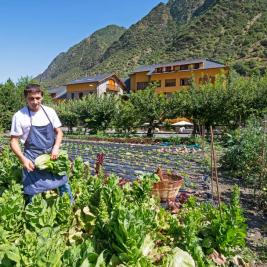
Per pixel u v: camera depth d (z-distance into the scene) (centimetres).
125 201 472
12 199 423
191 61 6162
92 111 3728
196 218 490
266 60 7638
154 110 2981
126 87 7394
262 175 833
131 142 2689
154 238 450
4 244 376
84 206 494
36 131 501
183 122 3681
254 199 819
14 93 4534
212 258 453
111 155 1722
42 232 372
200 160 1505
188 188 946
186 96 2870
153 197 614
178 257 401
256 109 2636
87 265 329
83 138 3181
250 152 1036
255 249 550
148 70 6662
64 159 516
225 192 906
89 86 7006
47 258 321
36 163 491
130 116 3123
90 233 450
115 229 373
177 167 1333
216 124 2792
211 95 2739
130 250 359
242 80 2898
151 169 1300
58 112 4200
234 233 459
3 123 4209
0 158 841
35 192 496
